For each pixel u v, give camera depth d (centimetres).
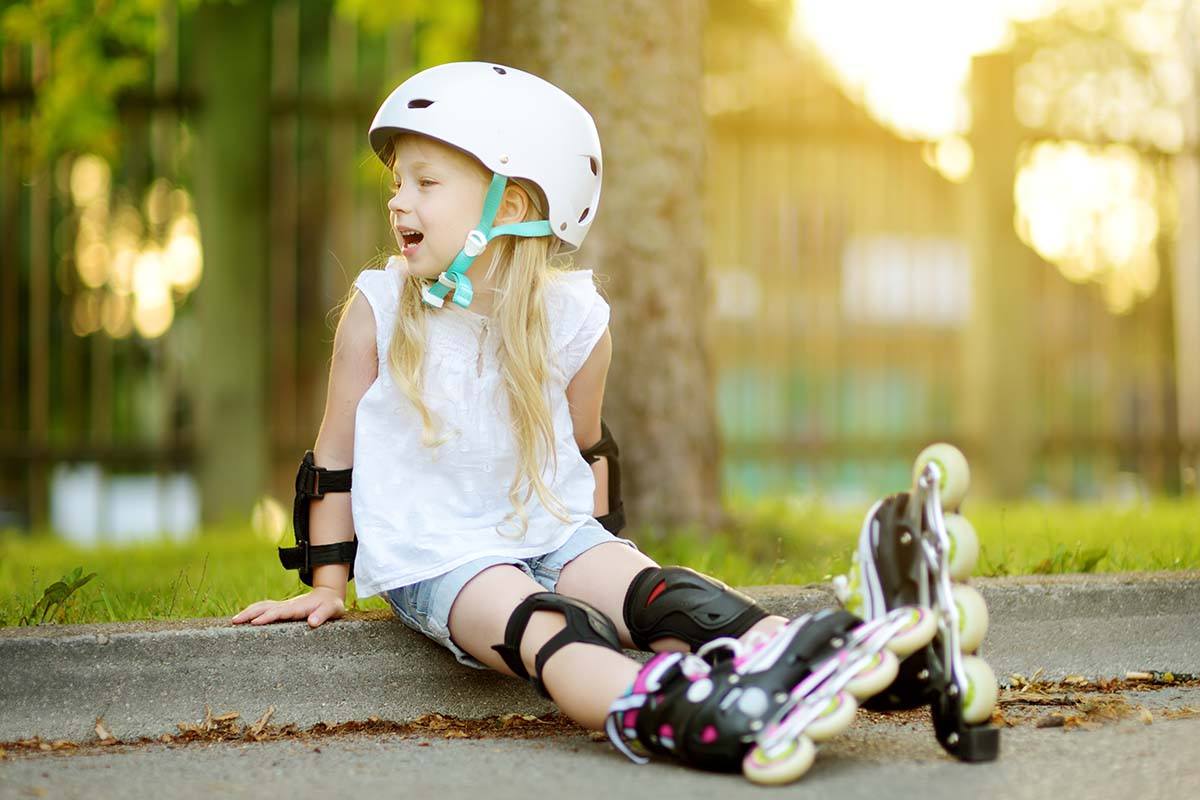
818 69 1027
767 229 1012
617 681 261
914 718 315
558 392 320
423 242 303
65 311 941
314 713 315
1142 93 1183
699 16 611
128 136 938
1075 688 357
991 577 377
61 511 1120
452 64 312
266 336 916
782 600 349
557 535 308
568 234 315
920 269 1127
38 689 300
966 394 1043
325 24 1215
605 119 586
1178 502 898
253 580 444
